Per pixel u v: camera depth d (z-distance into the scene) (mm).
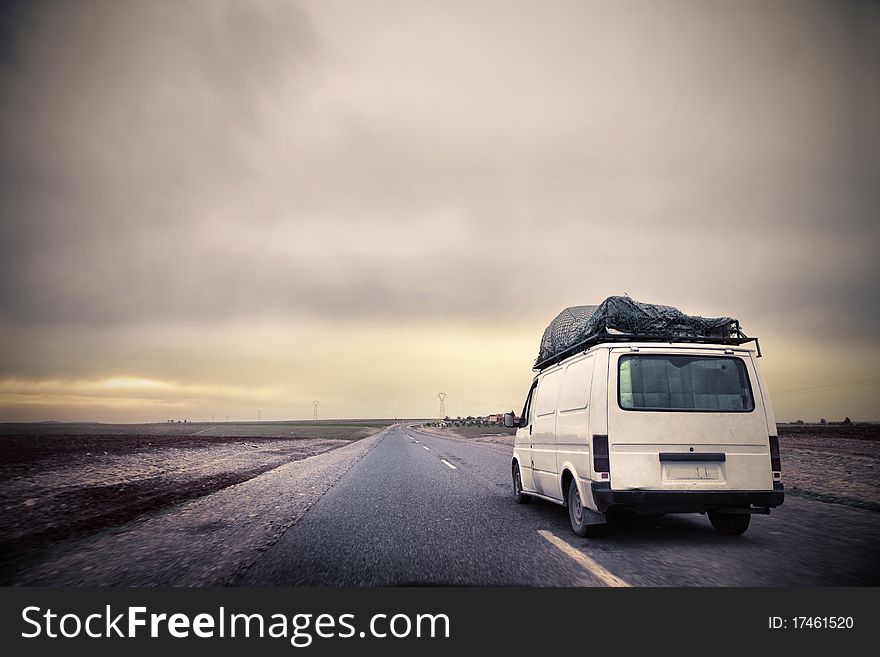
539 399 8156
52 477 12070
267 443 30484
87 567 5246
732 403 5906
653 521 7258
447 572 4844
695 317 6414
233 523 7258
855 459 14172
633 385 5840
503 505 8617
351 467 15344
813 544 5754
